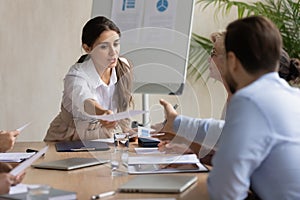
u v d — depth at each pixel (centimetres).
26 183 185
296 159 154
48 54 416
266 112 152
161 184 174
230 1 396
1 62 414
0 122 418
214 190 152
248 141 148
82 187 178
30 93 418
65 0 413
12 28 412
